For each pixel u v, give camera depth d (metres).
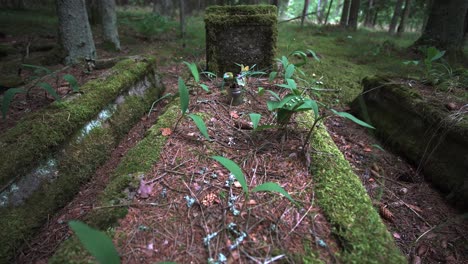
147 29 6.74
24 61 4.05
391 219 1.94
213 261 1.21
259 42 3.44
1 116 2.47
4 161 1.69
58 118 2.07
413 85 2.99
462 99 2.60
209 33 3.36
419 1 9.37
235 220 1.41
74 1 4.05
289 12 17.89
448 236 1.84
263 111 2.55
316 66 4.68
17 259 1.54
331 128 3.06
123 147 2.56
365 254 1.25
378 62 5.21
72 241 1.29
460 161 2.10
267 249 1.27
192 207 1.50
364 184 2.27
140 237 1.32
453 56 5.34
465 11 5.32
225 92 2.93
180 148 1.99
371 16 13.84
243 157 1.91
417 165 2.45
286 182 1.70
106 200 1.53
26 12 9.39
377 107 3.09
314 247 1.29
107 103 2.60
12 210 1.62
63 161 2.02
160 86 3.60
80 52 4.27
